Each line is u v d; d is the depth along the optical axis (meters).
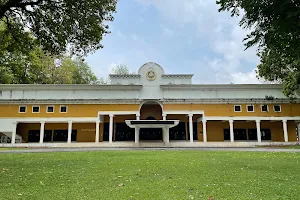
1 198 6.23
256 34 9.58
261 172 10.33
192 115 36.19
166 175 9.45
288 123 38.38
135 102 36.53
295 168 11.62
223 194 6.62
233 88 37.28
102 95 36.97
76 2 15.49
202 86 37.22
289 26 8.38
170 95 37.22
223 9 9.93
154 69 38.50
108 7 16.70
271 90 37.09
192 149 26.31
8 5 14.47
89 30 16.59
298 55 9.75
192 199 6.11
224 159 15.17
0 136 36.16
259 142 34.16
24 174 9.77
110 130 35.62
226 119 36.09
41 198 6.24
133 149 26.53
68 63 52.81
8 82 38.62
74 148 29.25
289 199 6.21
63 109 36.25
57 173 9.99
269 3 8.35
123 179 8.66
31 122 36.50
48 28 16.62
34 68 45.12
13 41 18.45
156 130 39.97
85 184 7.87
